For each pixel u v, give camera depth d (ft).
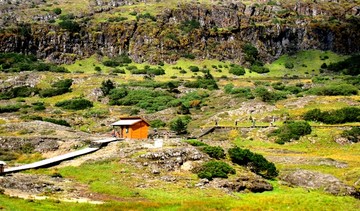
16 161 222.69
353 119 339.16
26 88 538.06
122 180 170.60
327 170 225.97
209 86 535.19
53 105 481.46
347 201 169.37
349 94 430.61
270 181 197.98
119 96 500.74
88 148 223.92
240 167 198.18
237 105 422.00
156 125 386.32
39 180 160.66
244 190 175.32
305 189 189.37
